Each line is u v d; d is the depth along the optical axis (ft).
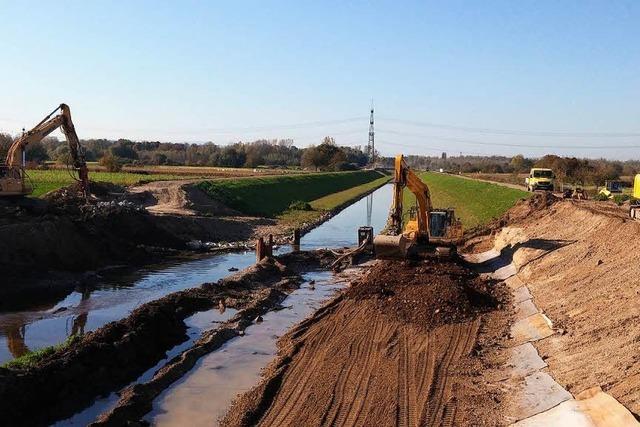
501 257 108.17
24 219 110.63
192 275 109.19
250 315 80.12
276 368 58.95
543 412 44.37
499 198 196.03
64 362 54.39
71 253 108.06
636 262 66.08
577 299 65.77
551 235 106.11
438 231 102.68
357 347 63.57
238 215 194.49
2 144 265.34
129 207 138.41
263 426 46.55
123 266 115.24
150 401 52.44
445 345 62.90
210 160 514.68
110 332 63.77
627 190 213.25
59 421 48.91
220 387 55.98
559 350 54.44
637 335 48.21
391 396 50.96
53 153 436.35
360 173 522.88
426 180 433.48
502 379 53.01
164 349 66.95
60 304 86.89
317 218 203.51
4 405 46.32
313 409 49.08
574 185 270.26
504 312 74.23
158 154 531.09
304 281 104.53
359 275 108.78
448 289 76.54
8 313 81.56
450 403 49.08
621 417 38.17
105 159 317.83
